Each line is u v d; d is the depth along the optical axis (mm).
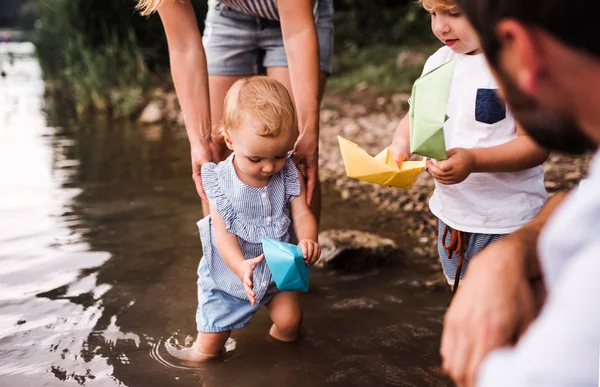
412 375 2543
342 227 4234
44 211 4492
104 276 3447
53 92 10633
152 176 5527
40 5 10953
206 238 2713
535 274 1195
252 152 2482
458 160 2244
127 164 5980
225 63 3393
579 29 789
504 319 1099
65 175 5520
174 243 3926
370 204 4734
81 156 6293
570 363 809
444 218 2586
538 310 1152
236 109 2502
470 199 2496
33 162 6000
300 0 2740
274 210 2682
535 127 915
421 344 2783
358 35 12094
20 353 2674
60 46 10539
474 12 896
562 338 818
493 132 2436
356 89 9141
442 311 3100
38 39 10844
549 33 812
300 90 2783
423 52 10602
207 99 2971
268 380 2514
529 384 835
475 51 2465
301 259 2443
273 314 2785
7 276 3408
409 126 2395
